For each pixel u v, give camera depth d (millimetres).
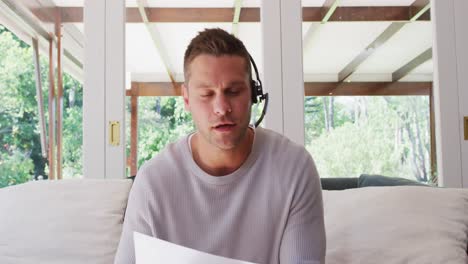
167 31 2098
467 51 2021
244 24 2084
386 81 2080
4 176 2035
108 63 1997
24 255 1402
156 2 2105
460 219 1285
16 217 1468
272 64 1998
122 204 1558
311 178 994
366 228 1319
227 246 959
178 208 971
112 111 1984
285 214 967
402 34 2104
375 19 2098
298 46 2006
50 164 2041
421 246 1232
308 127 2027
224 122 818
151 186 969
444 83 2018
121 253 954
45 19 2076
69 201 1527
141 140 2037
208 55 816
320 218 987
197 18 2107
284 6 2014
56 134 2045
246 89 833
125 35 2029
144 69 2068
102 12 2006
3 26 2100
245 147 963
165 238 963
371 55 2096
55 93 2059
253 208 971
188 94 856
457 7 2037
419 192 1364
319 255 949
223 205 973
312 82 2043
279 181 975
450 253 1203
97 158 1972
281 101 1991
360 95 2066
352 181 1770
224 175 984
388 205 1342
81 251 1420
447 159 1996
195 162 982
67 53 2059
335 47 2064
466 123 2002
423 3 2109
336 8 2080
